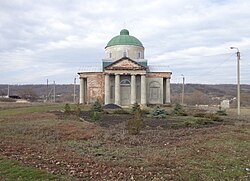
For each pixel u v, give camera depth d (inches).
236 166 559.5
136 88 2746.1
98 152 669.9
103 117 1483.8
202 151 678.5
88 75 2800.2
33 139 826.2
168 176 487.2
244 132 979.9
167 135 934.4
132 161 585.0
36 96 4943.4
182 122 1286.9
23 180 452.4
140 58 2989.7
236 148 711.7
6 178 460.8
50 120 1247.5
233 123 1294.3
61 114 1534.2
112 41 3014.3
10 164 533.0
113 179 474.0
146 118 1470.2
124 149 712.4
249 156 637.9
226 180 478.6
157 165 555.8
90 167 537.0
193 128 1106.1
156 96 2802.7
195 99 4313.5
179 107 1728.6
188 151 677.3
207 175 500.1
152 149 716.7
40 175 476.1
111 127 1107.3
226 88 6038.4
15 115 1480.1
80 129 1003.3
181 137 895.7
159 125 1187.3
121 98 2753.4
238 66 1743.4
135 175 494.0
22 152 640.4
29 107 2159.2
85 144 765.9
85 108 2043.6
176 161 585.0
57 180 457.1
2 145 706.2
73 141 808.3
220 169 538.0
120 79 2758.4
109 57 2997.0
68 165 545.6
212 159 606.5
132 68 2669.8
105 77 2684.5
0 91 5551.2
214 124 1242.0
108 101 2667.3
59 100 4618.6
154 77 2807.6
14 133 925.2
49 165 541.6
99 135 903.7
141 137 889.5
